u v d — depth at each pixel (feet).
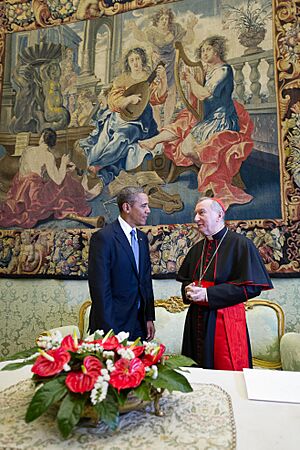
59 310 12.09
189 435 3.34
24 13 14.14
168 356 4.25
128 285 8.32
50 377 3.51
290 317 10.18
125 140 12.26
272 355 9.59
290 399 4.18
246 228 10.59
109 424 3.14
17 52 13.91
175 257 11.06
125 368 3.55
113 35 13.08
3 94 13.74
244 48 11.64
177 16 12.50
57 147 12.90
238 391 4.48
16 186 13.01
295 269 10.09
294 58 11.10
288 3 11.44
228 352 7.31
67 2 13.79
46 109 13.28
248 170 10.95
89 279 8.23
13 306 12.48
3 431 3.40
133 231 8.97
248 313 9.98
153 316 8.90
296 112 10.82
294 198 10.43
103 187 12.19
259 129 11.07
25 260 12.38
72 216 12.30
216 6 12.14
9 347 12.30
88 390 3.24
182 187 11.43
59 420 3.08
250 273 7.48
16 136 13.37
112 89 12.73
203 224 8.30
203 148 11.45
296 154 10.62
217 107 11.56
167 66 12.28
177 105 11.95
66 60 13.41
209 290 7.38
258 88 11.30
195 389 4.53
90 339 4.30
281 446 3.17
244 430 3.46
